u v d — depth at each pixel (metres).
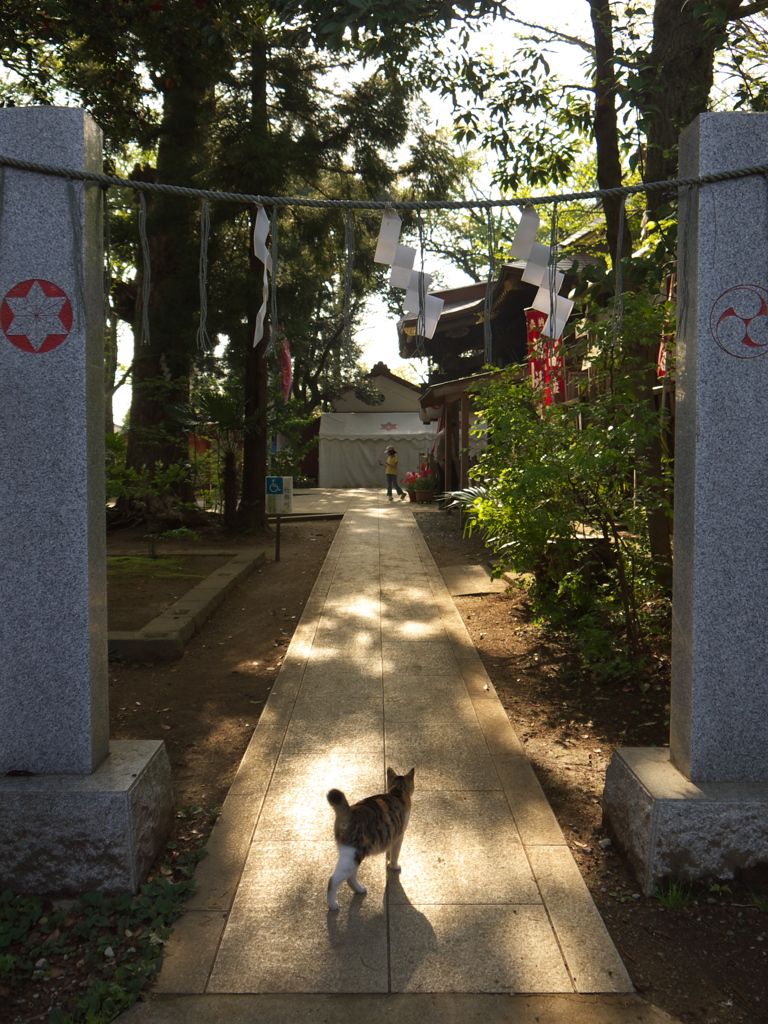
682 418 3.95
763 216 3.69
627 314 6.06
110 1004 2.93
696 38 6.92
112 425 25.00
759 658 3.75
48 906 3.55
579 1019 2.90
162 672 7.27
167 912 3.46
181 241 14.45
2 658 3.72
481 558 12.63
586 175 12.62
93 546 3.80
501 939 3.31
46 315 3.66
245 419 15.59
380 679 6.76
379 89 14.83
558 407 6.89
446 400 19.05
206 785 4.93
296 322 15.93
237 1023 2.87
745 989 3.08
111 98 12.12
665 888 3.63
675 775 3.87
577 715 6.03
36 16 10.59
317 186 16.23
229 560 12.43
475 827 4.22
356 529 16.39
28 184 3.63
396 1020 2.88
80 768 3.75
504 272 15.16
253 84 14.62
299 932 3.35
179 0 10.23
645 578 7.17
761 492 3.72
